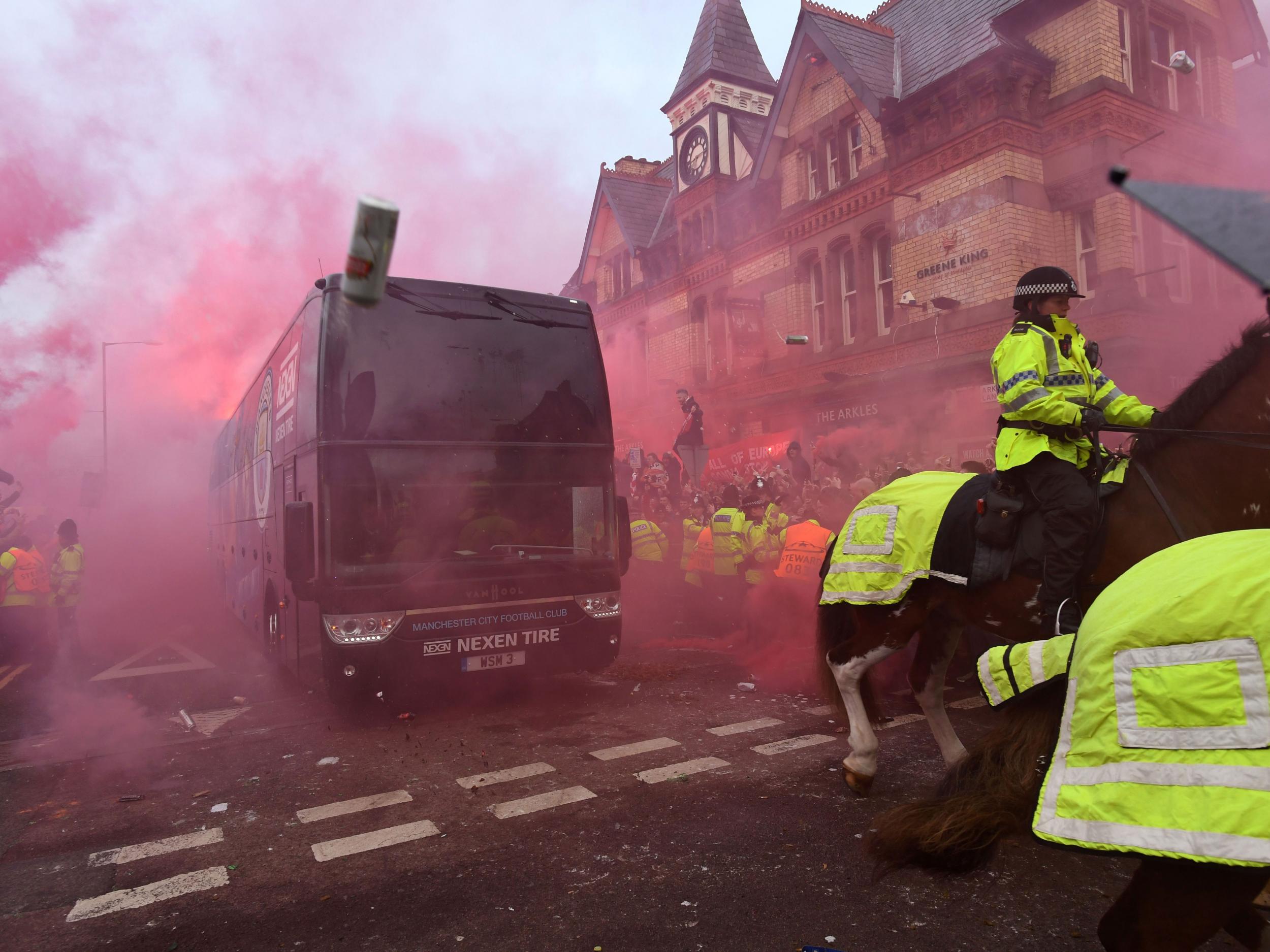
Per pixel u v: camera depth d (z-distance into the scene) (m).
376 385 6.68
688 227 24.77
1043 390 3.62
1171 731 1.98
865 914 3.41
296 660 7.44
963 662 7.70
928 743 5.64
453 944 3.29
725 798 4.71
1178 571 2.16
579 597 7.09
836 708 4.84
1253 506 3.29
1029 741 2.48
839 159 19.47
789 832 4.21
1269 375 3.29
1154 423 3.63
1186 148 16.11
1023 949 3.12
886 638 4.42
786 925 3.34
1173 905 1.98
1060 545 3.54
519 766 5.45
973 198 15.89
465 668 6.65
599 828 4.37
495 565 6.82
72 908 3.69
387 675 6.43
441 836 4.34
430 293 7.07
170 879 3.94
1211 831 1.85
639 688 7.59
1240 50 17.97
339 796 5.02
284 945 3.33
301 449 7.06
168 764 5.78
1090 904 3.45
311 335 7.00
